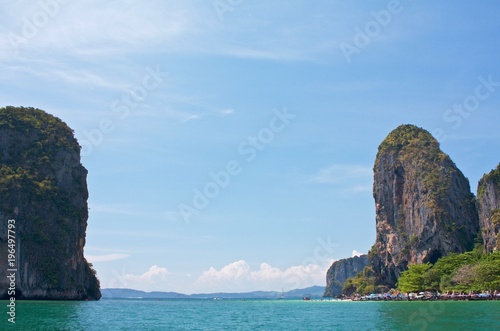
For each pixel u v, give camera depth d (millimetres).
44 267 172750
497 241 173000
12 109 199625
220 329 74812
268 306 186375
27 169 186250
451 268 175750
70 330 67688
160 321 91750
